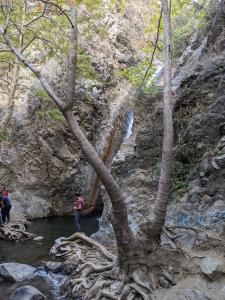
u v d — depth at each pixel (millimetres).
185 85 11719
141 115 13742
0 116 18766
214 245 7781
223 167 8781
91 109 21094
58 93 19516
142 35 24078
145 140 11508
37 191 19359
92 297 7246
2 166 18484
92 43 22203
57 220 18391
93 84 21172
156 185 10648
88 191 20766
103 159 21266
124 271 7383
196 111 10906
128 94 22328
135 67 10852
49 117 18438
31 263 10086
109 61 22656
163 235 8422
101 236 10680
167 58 8281
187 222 8859
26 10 14844
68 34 16375
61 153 19969
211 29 13203
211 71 11008
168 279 7242
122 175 11586
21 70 19656
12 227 14250
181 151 10219
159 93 13109
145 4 25078
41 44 17328
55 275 9117
